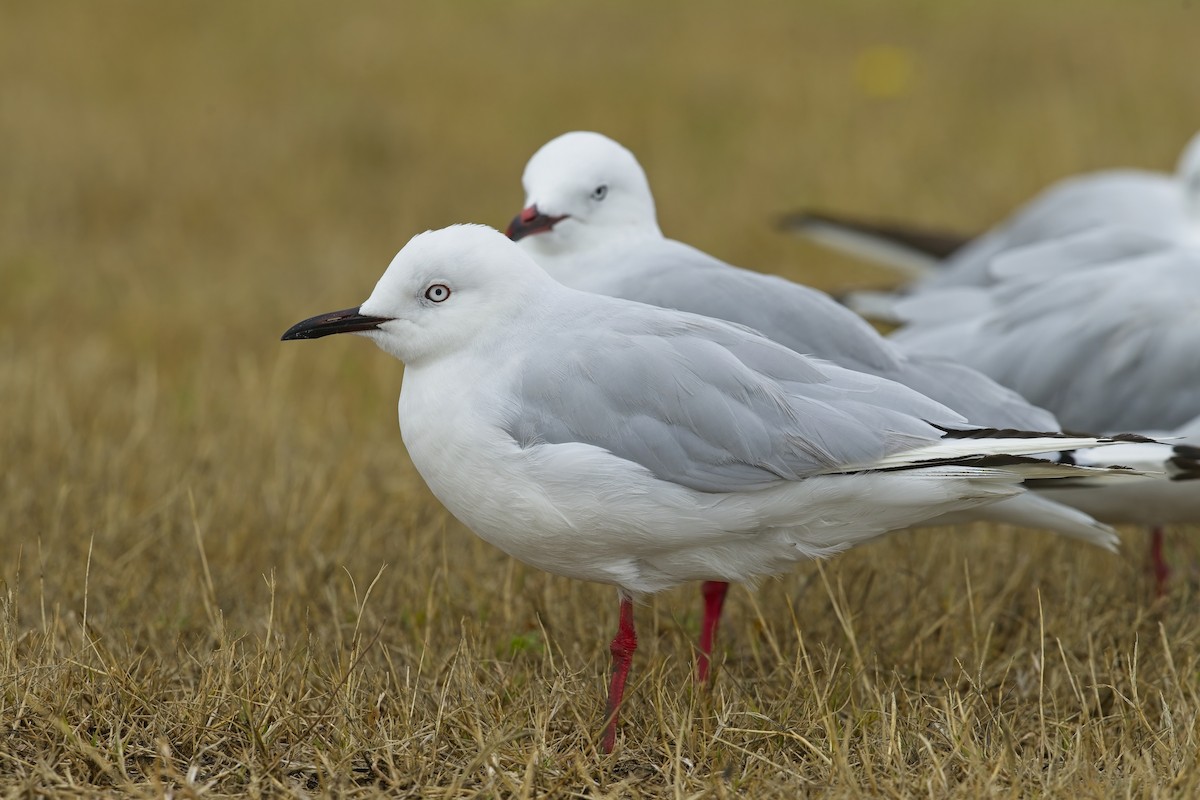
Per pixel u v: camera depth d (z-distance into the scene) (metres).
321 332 8.06
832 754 7.78
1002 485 7.92
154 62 26.56
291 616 9.98
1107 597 10.44
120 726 7.99
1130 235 12.30
